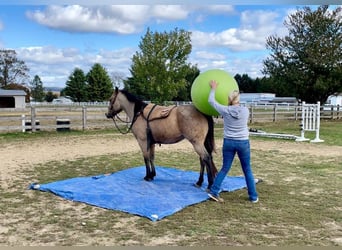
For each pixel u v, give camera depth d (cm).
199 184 561
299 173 685
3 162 783
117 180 594
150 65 2328
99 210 450
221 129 1554
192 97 502
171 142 559
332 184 595
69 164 768
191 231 376
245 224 398
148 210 437
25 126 1346
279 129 1575
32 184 564
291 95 2611
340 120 2256
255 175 665
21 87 5784
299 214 434
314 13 2352
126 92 600
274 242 346
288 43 2450
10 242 347
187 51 2356
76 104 4097
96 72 5406
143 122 568
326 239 354
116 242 347
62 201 490
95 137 1251
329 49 2289
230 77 487
